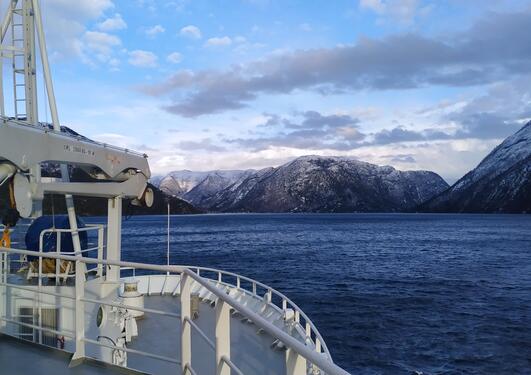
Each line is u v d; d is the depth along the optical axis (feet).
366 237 355.97
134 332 29.96
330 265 177.17
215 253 225.76
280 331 7.32
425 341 75.10
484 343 74.13
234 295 38.88
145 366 25.31
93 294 24.86
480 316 92.58
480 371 62.13
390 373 61.36
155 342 29.14
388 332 80.33
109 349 24.98
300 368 6.86
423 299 109.81
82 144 21.62
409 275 150.41
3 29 28.12
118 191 25.43
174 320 33.71
